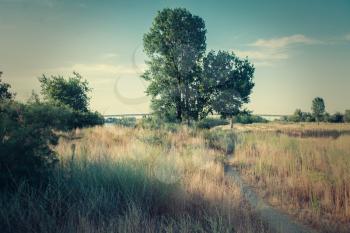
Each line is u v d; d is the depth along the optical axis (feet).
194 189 22.76
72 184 19.21
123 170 22.06
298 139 60.85
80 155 25.12
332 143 50.11
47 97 107.65
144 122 76.59
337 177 28.73
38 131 19.11
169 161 30.27
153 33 121.29
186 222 17.19
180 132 65.36
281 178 32.32
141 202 18.98
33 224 15.12
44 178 18.72
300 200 25.45
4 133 17.30
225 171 36.42
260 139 61.26
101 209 17.44
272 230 17.88
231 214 18.85
